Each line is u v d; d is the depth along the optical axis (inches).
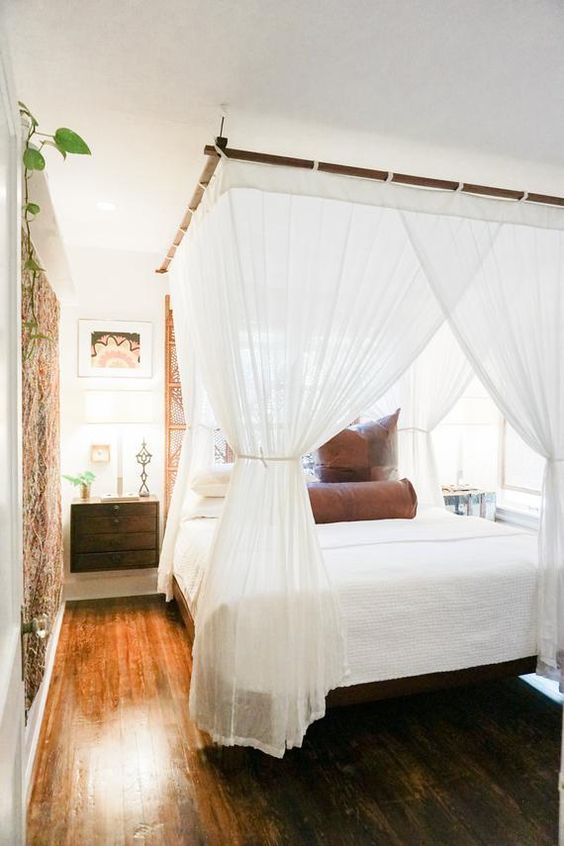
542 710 104.0
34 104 89.1
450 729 97.5
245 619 84.3
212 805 78.2
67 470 168.9
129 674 117.0
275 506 87.4
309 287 87.7
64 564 166.2
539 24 71.6
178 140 101.4
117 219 142.6
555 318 107.0
